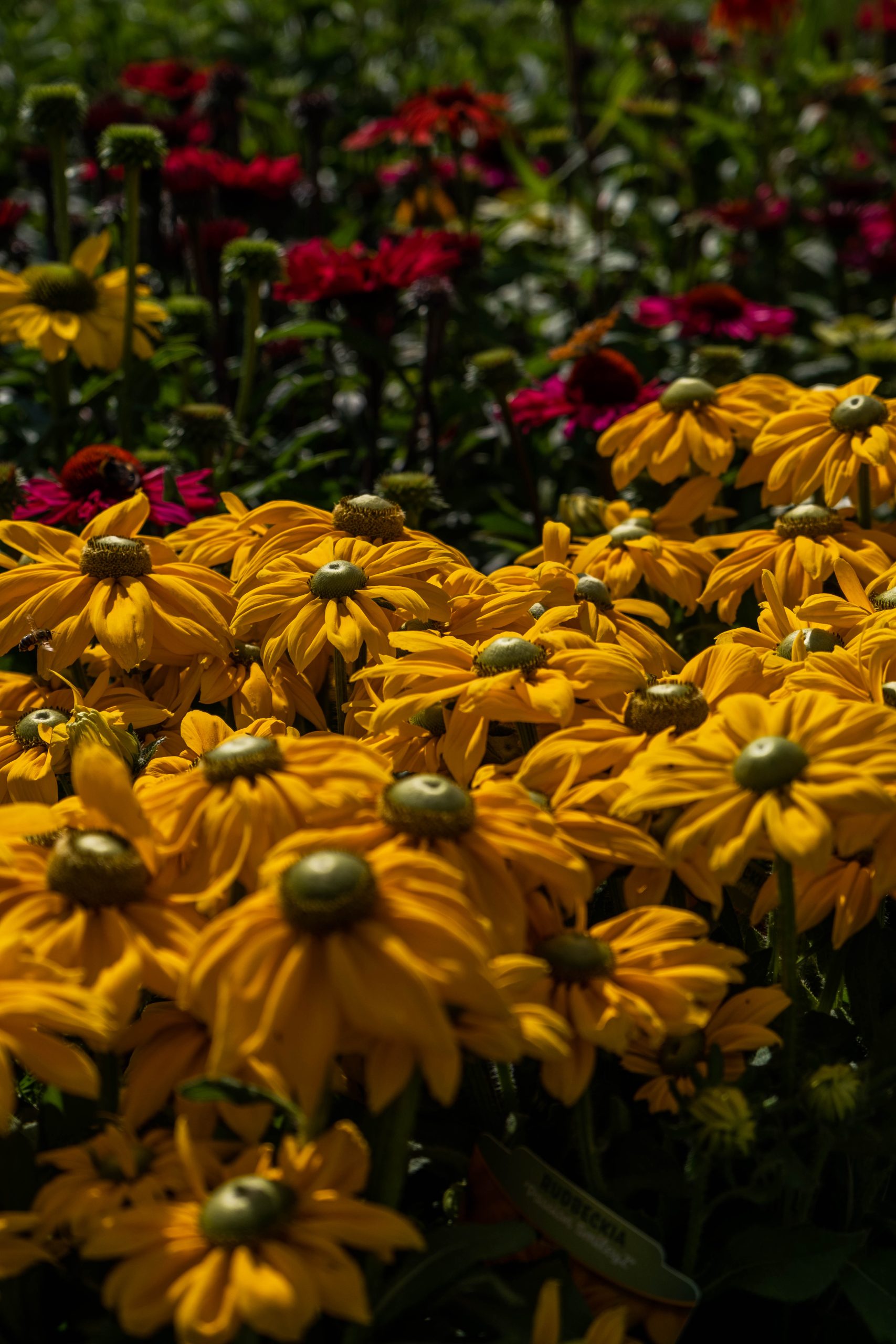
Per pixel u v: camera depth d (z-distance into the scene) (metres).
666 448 1.77
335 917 1.22
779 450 1.70
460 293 2.63
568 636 1.42
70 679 1.54
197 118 3.45
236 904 1.29
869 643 1.42
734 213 3.31
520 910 1.28
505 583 1.52
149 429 2.31
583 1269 1.30
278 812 1.29
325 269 2.17
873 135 4.09
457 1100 1.35
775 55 4.34
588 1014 1.27
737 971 1.30
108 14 4.41
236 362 2.71
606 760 1.36
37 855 1.29
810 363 3.00
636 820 1.34
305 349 2.64
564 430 2.19
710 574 1.67
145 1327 1.20
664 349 2.88
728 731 1.31
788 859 1.25
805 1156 1.33
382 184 3.70
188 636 1.48
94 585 1.49
